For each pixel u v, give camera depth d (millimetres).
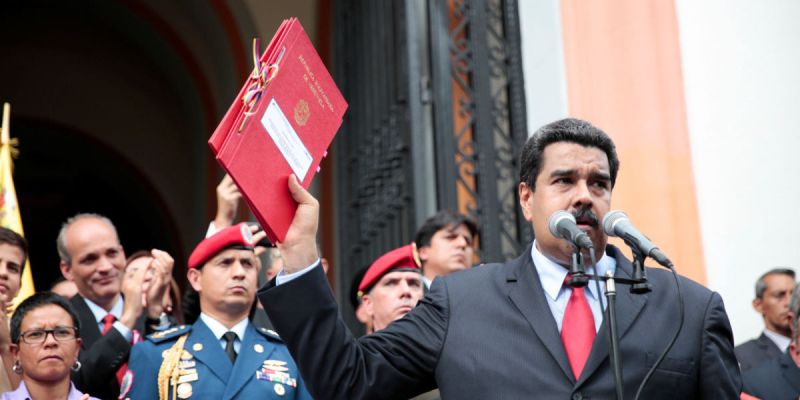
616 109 5777
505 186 6953
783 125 5766
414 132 7254
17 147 15836
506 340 2797
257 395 4160
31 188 17203
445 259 5512
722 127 5766
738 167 5707
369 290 5344
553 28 5992
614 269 2949
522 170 3027
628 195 5660
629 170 5684
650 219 5617
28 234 17781
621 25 5879
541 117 5977
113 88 15297
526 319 2824
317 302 2773
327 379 2775
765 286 5500
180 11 13945
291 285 2764
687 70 5832
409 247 5340
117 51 15305
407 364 2863
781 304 5488
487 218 6816
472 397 2746
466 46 7211
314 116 2900
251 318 4867
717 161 5707
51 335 4059
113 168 16562
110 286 5258
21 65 14961
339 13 10117
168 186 15375
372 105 8750
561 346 2760
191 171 15422
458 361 2795
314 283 2775
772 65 5852
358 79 9367
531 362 2748
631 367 2719
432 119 7273
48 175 16719
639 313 2822
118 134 15258
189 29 14008
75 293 5637
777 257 5590
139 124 15359
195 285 4535
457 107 7277
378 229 8453
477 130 7000
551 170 2902
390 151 8047
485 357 2777
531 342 2781
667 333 2783
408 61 7355
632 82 5797
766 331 5547
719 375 2746
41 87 14992
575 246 2707
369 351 2873
